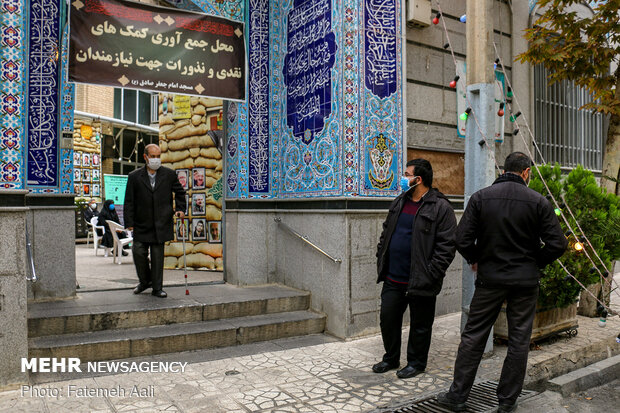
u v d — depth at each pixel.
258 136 6.30
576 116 8.53
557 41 5.77
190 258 7.80
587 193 4.95
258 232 6.29
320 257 5.56
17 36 3.73
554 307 4.79
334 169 5.38
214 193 7.58
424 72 6.20
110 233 10.39
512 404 3.42
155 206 5.36
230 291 5.86
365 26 5.41
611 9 5.36
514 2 7.38
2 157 3.68
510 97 7.30
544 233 3.32
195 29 5.76
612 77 5.88
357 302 5.26
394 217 4.21
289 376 4.07
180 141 7.92
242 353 4.67
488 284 3.39
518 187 3.42
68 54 5.05
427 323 4.09
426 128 6.20
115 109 17.38
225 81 5.96
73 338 4.38
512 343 3.41
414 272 3.93
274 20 6.33
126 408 3.39
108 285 6.27
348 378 4.03
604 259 4.78
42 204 5.14
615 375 4.54
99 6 5.21
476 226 3.47
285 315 5.45
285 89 6.25
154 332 4.66
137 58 5.41
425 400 3.60
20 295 3.73
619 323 5.68
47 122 5.19
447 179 6.42
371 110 5.44
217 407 3.44
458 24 6.61
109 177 14.34
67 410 3.35
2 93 3.68
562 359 4.49
